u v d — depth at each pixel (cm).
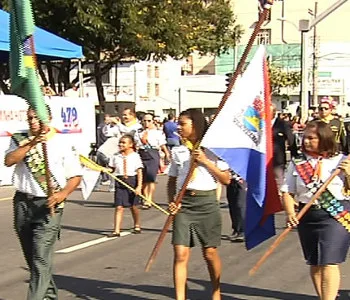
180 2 2453
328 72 5581
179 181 605
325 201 544
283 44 5544
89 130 1802
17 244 948
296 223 552
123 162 1020
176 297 591
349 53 5591
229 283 724
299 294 679
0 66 2139
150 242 971
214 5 2878
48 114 558
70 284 725
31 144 552
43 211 563
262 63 586
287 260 843
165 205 1374
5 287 712
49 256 568
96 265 818
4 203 1368
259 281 734
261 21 537
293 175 562
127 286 716
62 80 2408
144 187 1330
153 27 2220
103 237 1013
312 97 4738
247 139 576
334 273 547
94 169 873
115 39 2156
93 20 2048
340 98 5572
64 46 1667
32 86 538
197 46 2723
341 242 543
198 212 592
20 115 1505
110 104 2486
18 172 569
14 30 537
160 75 4722
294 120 2414
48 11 2072
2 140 1485
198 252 886
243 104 575
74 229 1085
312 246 554
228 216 1219
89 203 1417
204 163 577
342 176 545
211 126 569
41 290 562
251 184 582
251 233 595
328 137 554
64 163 574
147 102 4484
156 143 1335
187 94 4788
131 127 1346
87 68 3206
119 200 1020
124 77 4450
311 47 5144
